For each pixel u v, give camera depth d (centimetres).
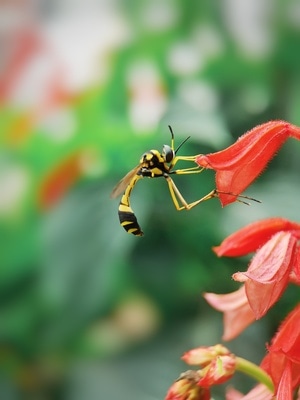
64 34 46
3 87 44
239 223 43
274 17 46
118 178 42
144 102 44
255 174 25
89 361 42
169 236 43
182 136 42
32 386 41
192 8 45
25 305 41
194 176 43
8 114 43
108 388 41
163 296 43
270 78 46
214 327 43
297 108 45
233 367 26
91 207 42
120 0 46
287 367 25
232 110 46
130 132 42
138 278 43
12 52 45
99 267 41
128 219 29
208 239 43
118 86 45
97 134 42
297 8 46
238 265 43
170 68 45
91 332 41
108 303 41
